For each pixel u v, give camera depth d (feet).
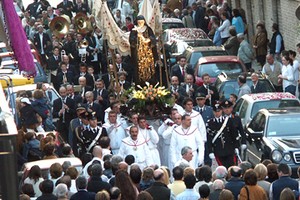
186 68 113.39
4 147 28.32
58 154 72.13
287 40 139.44
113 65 99.14
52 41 144.36
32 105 85.61
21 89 93.04
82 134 80.07
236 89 105.29
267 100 91.09
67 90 96.73
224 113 80.94
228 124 80.59
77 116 90.33
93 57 136.56
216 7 160.66
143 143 76.18
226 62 116.98
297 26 129.08
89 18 138.92
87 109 80.89
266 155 78.18
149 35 90.94
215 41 148.66
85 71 115.24
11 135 28.37
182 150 68.49
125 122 81.56
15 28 43.14
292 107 85.40
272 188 57.88
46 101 90.07
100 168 57.98
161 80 92.73
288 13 137.59
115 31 94.48
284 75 109.50
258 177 58.49
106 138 74.18
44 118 88.12
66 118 96.17
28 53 43.78
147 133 76.74
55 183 60.54
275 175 60.44
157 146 80.84
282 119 81.76
